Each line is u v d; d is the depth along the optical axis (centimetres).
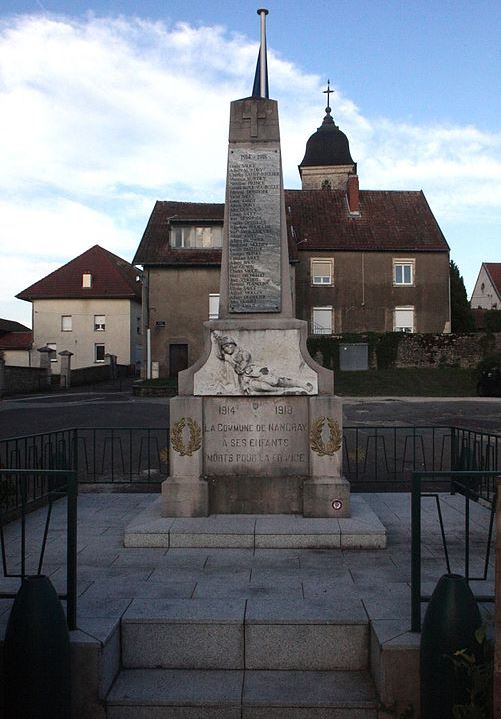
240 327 675
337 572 536
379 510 789
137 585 505
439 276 3944
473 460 829
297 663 436
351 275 3925
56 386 3978
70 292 4981
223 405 675
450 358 3716
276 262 696
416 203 4272
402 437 1625
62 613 378
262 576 526
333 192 4378
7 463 727
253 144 706
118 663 434
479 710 338
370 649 429
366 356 3719
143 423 1941
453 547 621
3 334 5441
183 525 630
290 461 672
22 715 361
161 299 3612
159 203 3978
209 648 437
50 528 698
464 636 358
